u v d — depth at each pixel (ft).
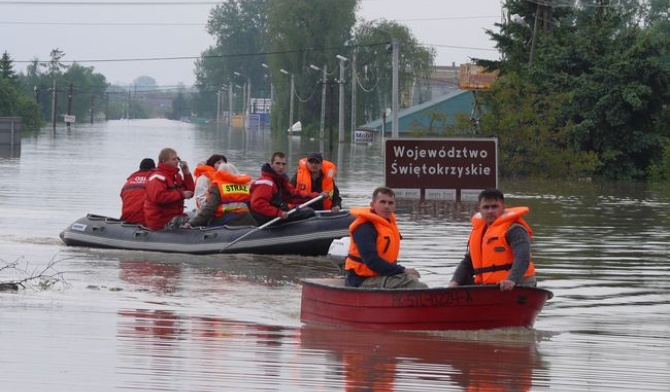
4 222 107.45
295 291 69.21
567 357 50.62
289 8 447.83
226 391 42.47
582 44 236.22
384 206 56.70
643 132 228.63
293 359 48.65
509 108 216.13
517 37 268.62
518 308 54.85
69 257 82.84
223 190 88.43
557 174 215.51
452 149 142.51
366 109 451.94
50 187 154.10
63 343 50.67
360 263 56.95
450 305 54.29
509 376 46.44
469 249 56.54
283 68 454.81
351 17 446.60
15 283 67.41
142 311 60.44
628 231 109.50
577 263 84.58
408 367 47.67
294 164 231.71
